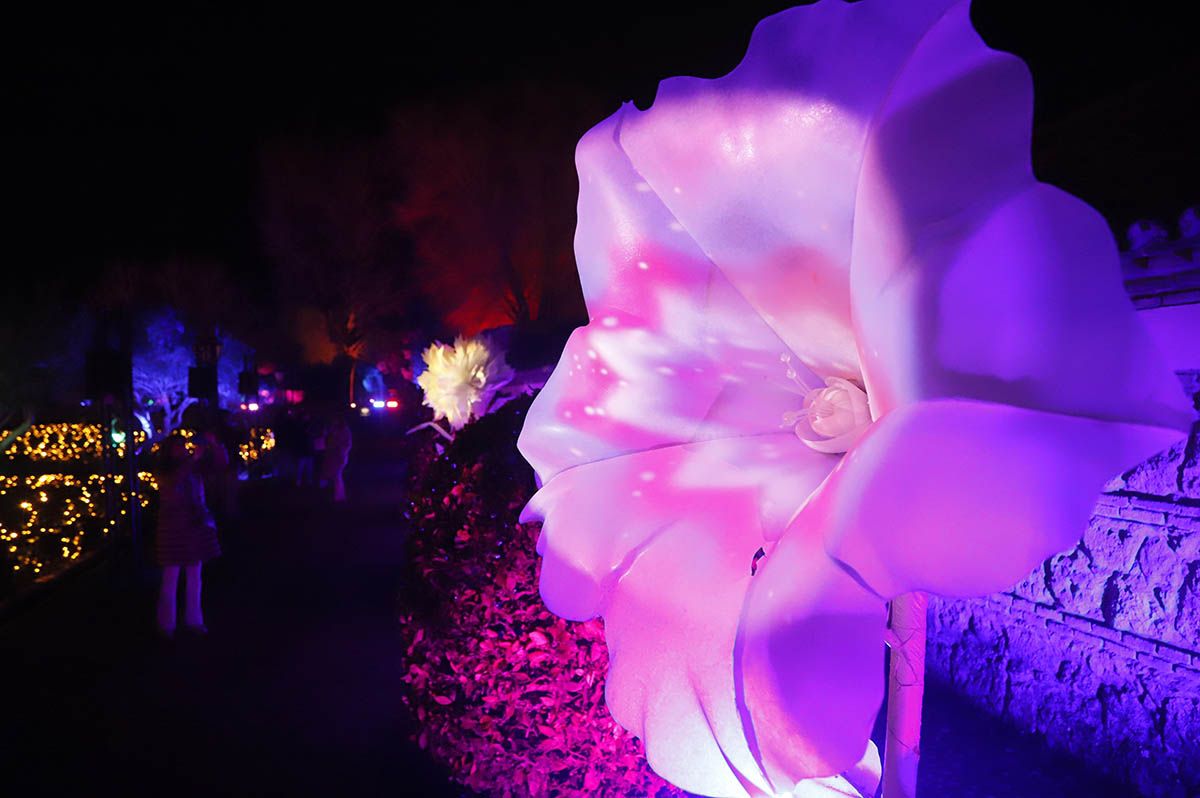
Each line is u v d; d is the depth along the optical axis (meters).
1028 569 0.82
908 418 0.89
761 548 1.34
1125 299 0.80
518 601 2.84
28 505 9.73
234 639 7.41
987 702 4.82
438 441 7.21
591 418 1.46
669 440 1.43
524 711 2.89
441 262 25.50
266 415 26.39
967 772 4.12
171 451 7.38
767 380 1.41
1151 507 3.92
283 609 8.47
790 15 1.21
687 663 1.25
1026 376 0.82
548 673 2.85
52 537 10.32
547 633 2.83
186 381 22.33
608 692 1.29
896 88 1.03
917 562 0.86
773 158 1.24
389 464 26.86
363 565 10.68
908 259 0.97
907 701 1.23
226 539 12.88
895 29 1.11
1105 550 4.15
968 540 0.85
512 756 2.94
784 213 1.26
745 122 1.25
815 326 1.34
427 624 3.42
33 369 16.20
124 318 11.55
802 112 1.19
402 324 35.31
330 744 5.04
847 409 1.33
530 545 2.86
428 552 3.35
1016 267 0.85
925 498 0.86
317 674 6.39
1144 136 5.36
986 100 0.95
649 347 1.43
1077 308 0.81
